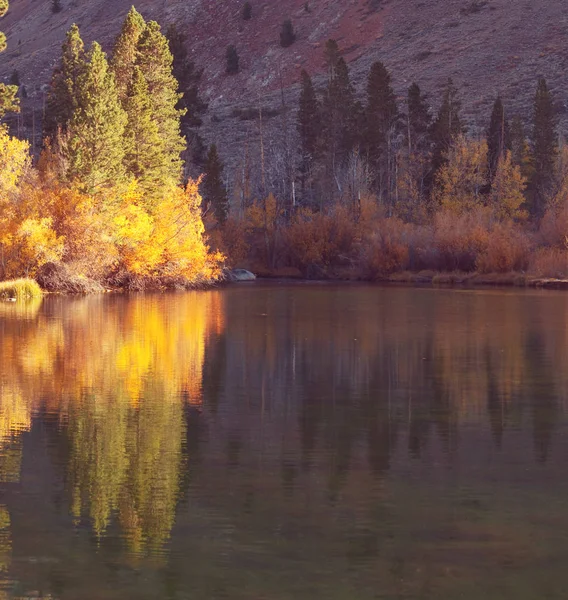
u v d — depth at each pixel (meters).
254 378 22.72
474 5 199.38
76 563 10.16
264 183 96.00
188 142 92.56
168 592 9.42
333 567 10.05
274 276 87.69
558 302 50.34
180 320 38.47
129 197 61.38
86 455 14.63
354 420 17.73
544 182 105.88
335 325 36.50
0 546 10.62
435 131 104.62
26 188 56.75
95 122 59.12
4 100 59.34
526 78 159.88
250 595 9.38
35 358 25.75
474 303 49.53
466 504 12.23
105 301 50.59
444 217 84.06
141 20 72.56
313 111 108.62
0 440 15.57
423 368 24.64
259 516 11.70
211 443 15.63
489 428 17.06
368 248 82.12
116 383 21.61
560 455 14.98
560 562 10.20
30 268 56.88
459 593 9.42
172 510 11.91
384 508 12.05
